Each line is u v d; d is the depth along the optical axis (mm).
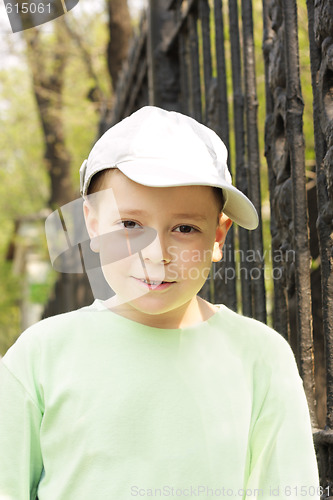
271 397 1137
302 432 1114
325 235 1229
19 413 1072
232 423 1084
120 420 1043
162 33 2826
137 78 3467
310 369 1334
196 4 2277
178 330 1123
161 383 1077
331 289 1225
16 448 1064
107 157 1085
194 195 1058
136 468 1027
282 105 1428
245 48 1719
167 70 2812
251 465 1122
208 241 1093
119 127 1123
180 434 1055
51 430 1068
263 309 1653
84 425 1044
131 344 1100
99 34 7387
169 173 1039
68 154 6160
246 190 1842
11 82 7254
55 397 1065
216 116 2076
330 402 1221
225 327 1169
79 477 1035
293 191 1372
